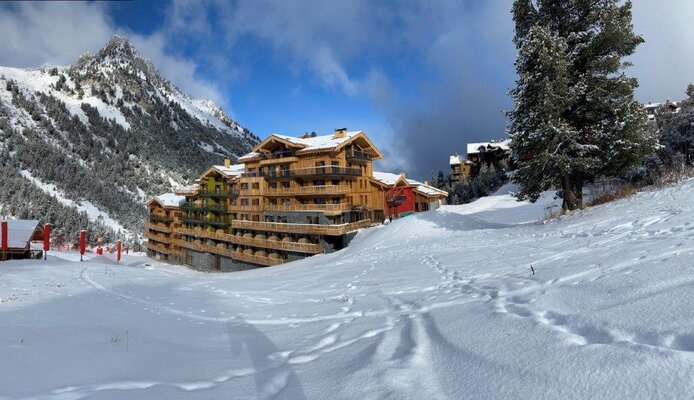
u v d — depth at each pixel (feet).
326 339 21.81
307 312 31.73
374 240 108.88
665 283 17.42
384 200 166.71
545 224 68.49
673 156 86.94
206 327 29.04
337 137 156.97
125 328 27.55
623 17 66.80
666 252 23.95
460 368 14.20
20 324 27.17
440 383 13.33
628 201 61.57
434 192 188.85
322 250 136.77
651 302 15.69
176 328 28.58
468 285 30.86
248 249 169.68
